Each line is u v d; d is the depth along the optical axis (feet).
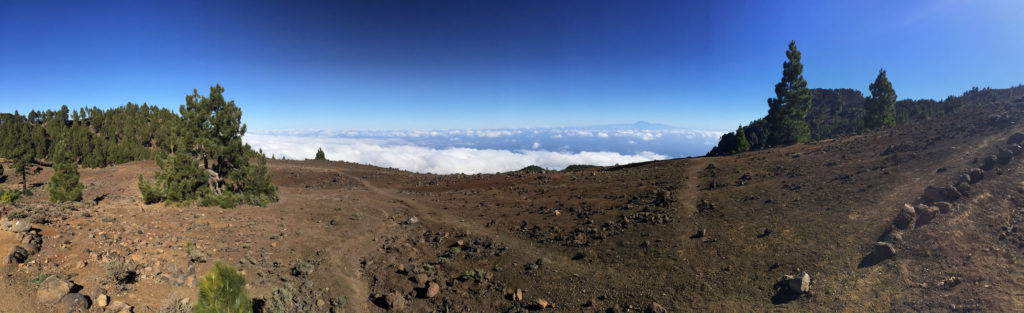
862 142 106.22
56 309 30.07
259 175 107.04
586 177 143.02
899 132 108.68
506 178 168.55
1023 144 63.98
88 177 184.75
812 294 40.47
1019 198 45.80
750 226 61.16
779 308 39.88
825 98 572.51
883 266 41.60
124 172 199.72
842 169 81.00
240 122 105.19
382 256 68.28
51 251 39.01
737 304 42.19
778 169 95.50
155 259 44.75
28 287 31.40
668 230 66.90
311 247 68.74
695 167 122.42
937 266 38.86
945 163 66.28
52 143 327.06
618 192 106.01
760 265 48.88
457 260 65.98
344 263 63.10
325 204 114.01
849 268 43.21
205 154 98.89
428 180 186.09
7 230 40.04
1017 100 108.78
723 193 83.87
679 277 50.29
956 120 103.04
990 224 42.78
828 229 53.21
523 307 48.37
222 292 29.45
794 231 55.47
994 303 31.76
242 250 59.00
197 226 65.57
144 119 432.25
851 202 60.34
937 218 46.52
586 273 56.18
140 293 36.52
